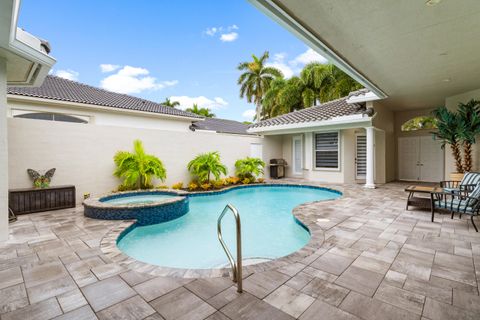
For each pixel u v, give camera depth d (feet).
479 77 22.45
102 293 9.14
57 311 8.19
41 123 23.59
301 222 17.85
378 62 18.71
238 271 9.04
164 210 21.12
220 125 72.69
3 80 14.70
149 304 8.48
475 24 13.65
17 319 7.82
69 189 22.98
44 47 15.71
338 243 13.66
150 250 16.28
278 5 11.80
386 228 16.25
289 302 8.50
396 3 11.82
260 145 47.62
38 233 15.85
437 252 12.42
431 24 13.64
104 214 19.16
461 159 28.60
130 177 28.40
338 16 12.78
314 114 42.06
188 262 14.64
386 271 10.55
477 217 18.67
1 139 14.51
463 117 26.32
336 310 8.09
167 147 34.17
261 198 33.37
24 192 20.59
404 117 42.01
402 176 42.68
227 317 7.79
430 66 19.62
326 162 42.73
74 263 11.57
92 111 37.78
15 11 10.53
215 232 19.65
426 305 8.31
